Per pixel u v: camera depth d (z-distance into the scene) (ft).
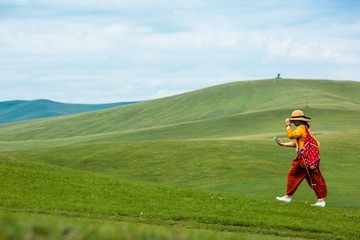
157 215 87.04
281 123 567.18
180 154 303.68
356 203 143.64
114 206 90.53
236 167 265.95
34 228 29.32
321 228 87.45
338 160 272.10
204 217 87.81
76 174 119.34
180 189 112.06
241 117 621.72
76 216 81.61
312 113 597.11
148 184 116.16
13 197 89.71
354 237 85.30
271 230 84.69
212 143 335.88
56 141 621.72
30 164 127.44
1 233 27.76
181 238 32.96
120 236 30.91
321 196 104.83
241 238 64.85
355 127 493.36
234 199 105.09
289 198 106.42
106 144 350.64
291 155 297.12
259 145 327.67
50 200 90.48
